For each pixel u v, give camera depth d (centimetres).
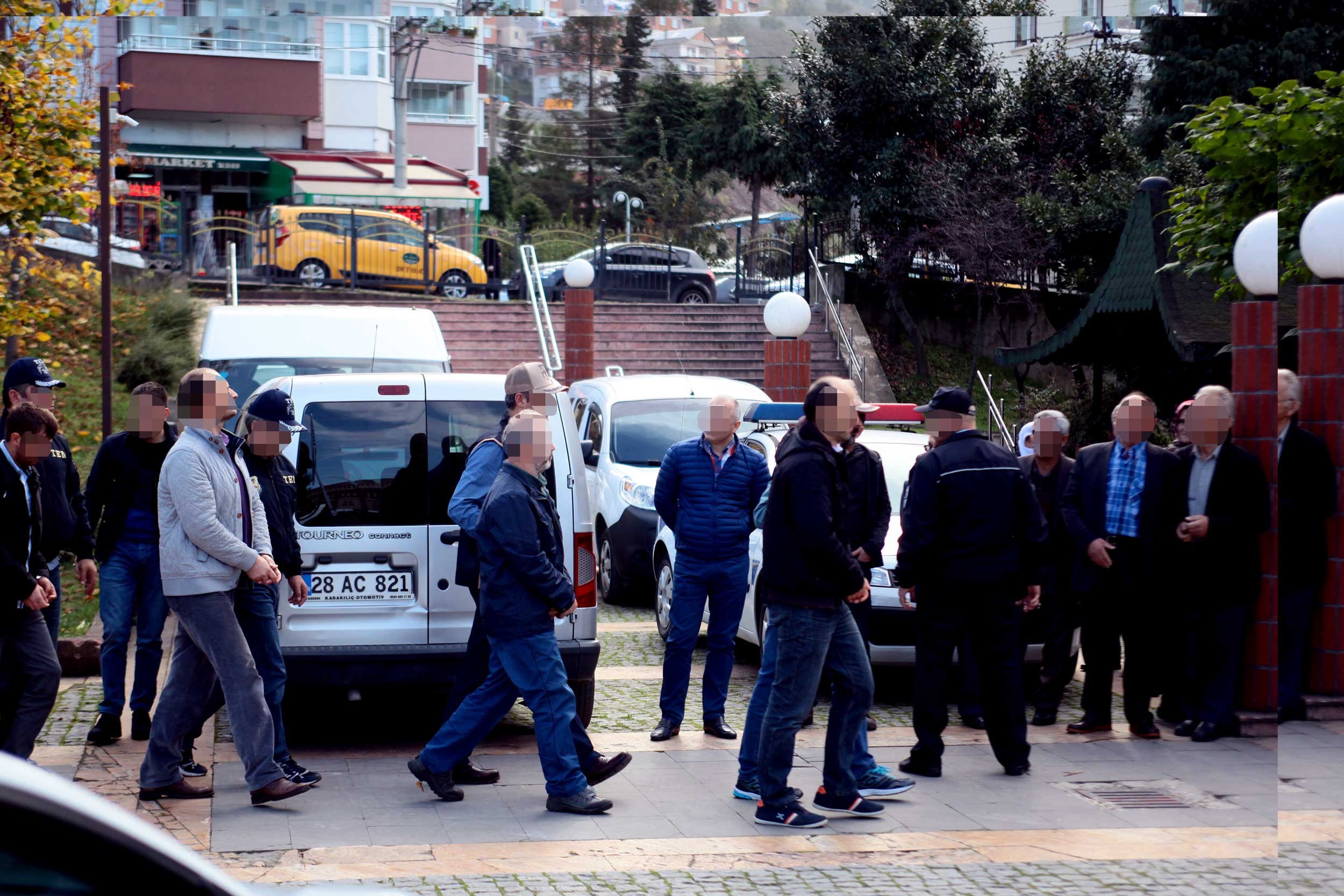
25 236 1202
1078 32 2825
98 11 1212
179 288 2175
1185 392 1677
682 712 779
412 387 729
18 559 584
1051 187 2723
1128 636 788
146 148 3631
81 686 888
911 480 700
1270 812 634
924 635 702
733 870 544
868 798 649
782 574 600
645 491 1241
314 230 2800
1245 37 2408
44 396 669
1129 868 554
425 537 716
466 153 4562
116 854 177
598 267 2984
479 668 654
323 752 737
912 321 2738
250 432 649
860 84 2664
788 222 3102
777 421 1032
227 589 595
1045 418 839
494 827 596
